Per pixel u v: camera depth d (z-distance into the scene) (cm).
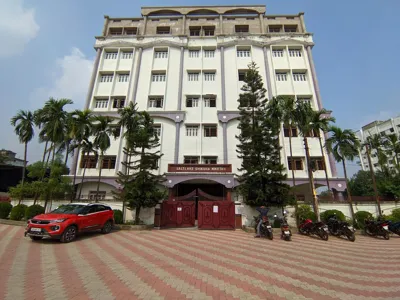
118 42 2670
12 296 425
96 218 1134
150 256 744
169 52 2642
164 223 1526
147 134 1516
